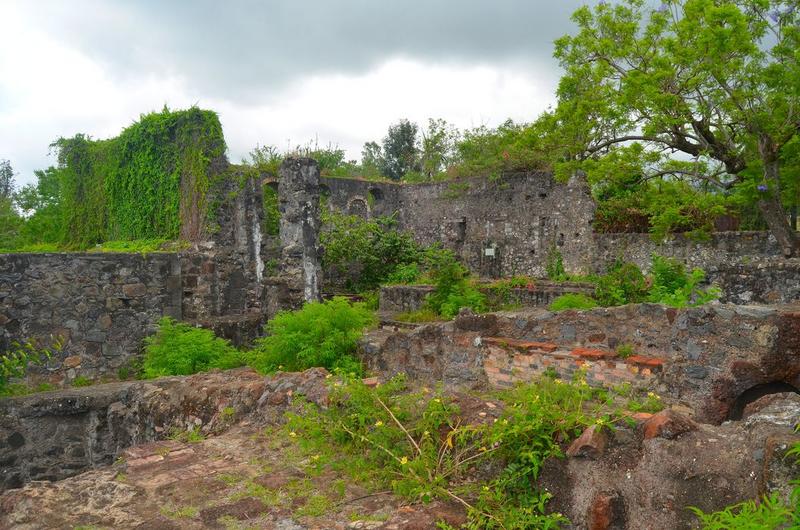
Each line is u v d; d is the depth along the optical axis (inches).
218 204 593.3
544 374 271.1
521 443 135.2
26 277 393.7
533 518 122.6
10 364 349.1
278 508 138.5
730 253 663.1
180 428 242.1
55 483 156.3
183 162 610.2
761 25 571.2
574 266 834.2
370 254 896.9
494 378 294.0
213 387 241.1
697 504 111.7
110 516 136.8
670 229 721.0
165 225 632.4
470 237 1010.7
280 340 354.0
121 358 427.5
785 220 577.9
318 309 362.0
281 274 535.8
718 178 733.9
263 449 180.2
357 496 143.1
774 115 562.3
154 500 145.3
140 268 436.1
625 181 773.9
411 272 886.4
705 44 564.7
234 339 465.7
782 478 101.3
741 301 342.0
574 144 818.2
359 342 354.3
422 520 125.0
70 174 766.5
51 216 987.3
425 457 144.9
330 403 186.4
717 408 226.1
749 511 98.3
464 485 139.8
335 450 171.0
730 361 225.3
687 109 634.2
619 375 251.8
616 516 119.2
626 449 124.6
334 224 936.3
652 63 650.8
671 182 780.0
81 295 413.1
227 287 593.9
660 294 445.1
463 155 1293.1
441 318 563.2
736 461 112.0
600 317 268.4
